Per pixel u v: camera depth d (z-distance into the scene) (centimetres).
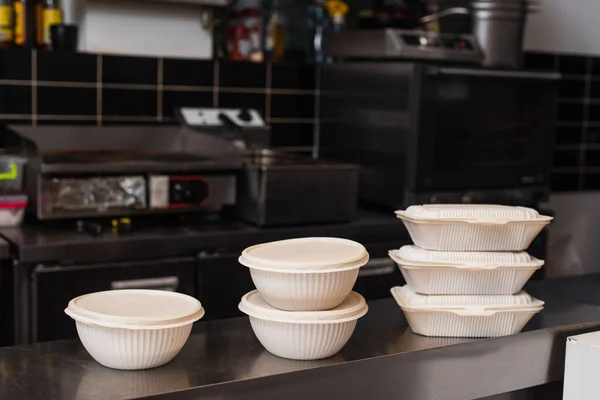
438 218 133
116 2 313
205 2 313
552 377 140
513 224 135
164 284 254
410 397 126
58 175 252
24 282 238
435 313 133
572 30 379
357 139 328
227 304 266
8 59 299
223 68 340
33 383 112
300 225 279
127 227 268
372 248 285
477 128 309
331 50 345
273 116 353
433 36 316
